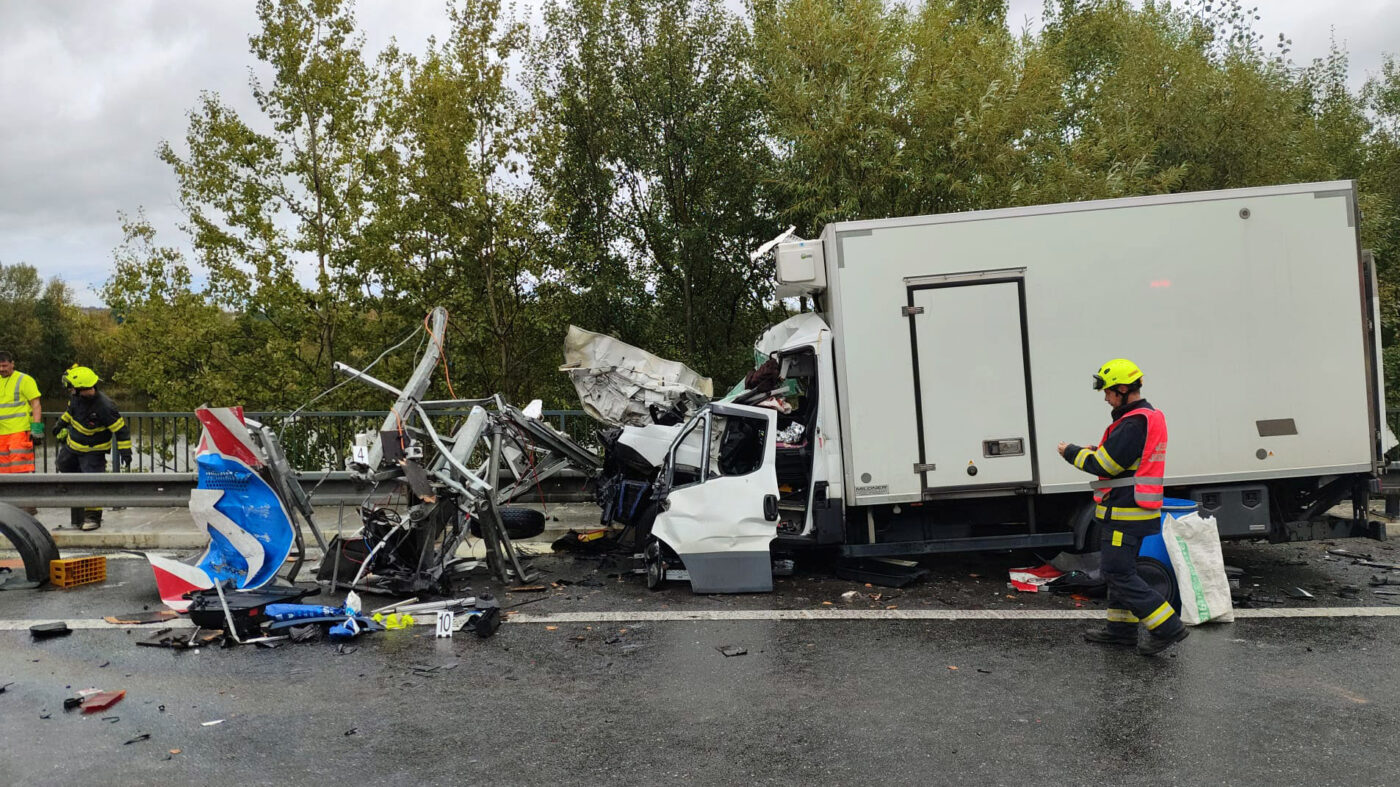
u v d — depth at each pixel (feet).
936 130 36.22
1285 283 22.48
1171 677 16.15
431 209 44.39
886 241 22.58
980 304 22.52
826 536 23.06
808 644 18.43
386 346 47.29
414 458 23.39
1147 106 41.88
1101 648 17.97
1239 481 22.97
